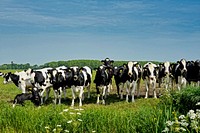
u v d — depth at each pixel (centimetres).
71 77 2050
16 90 2959
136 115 1050
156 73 2359
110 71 2219
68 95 2595
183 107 1267
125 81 2198
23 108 1320
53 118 1082
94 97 2459
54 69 2142
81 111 1165
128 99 2319
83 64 7575
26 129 1107
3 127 1143
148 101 2130
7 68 10650
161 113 924
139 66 2406
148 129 915
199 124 680
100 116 1082
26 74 2255
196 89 1310
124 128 1023
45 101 2286
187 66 2441
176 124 700
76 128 1011
